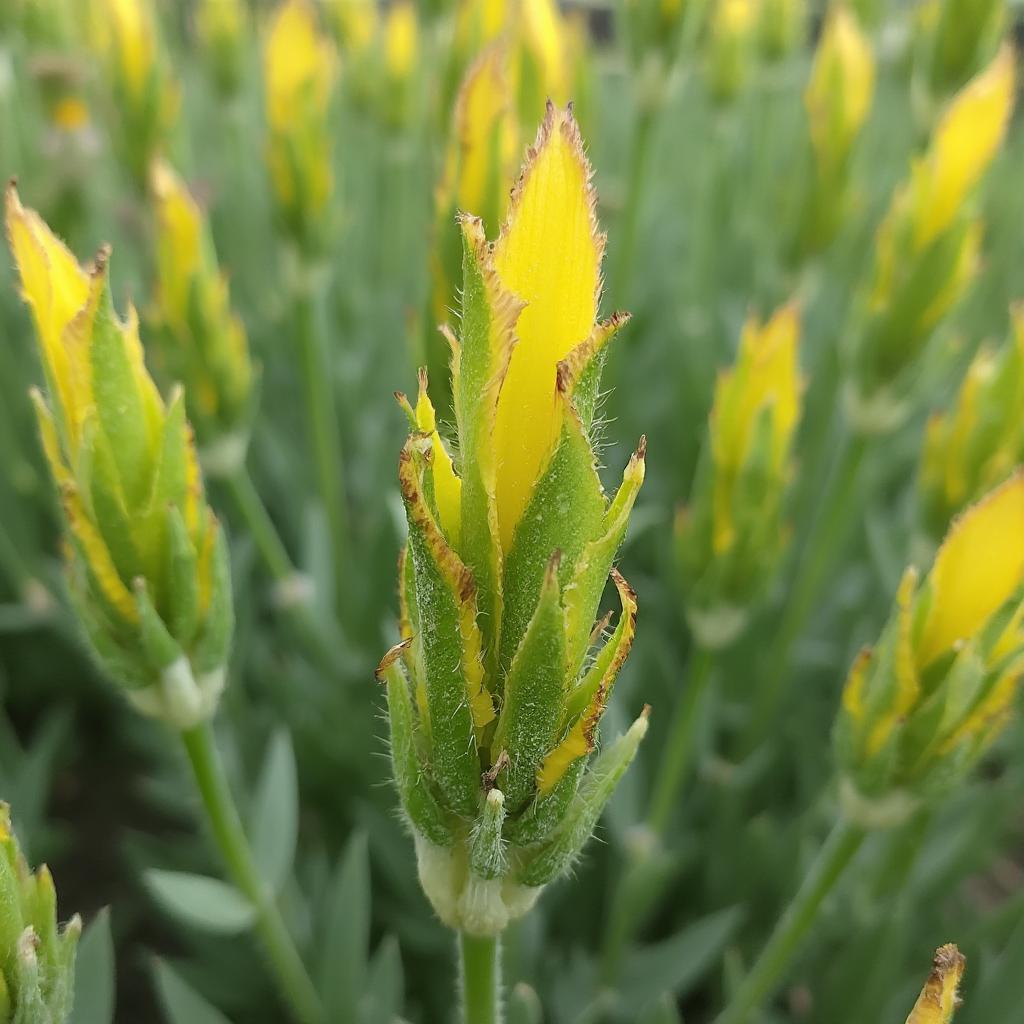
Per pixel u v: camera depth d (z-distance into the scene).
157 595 0.09
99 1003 0.11
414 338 0.12
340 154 0.34
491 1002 0.08
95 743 0.26
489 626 0.06
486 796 0.06
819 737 0.21
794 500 0.22
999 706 0.09
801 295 0.20
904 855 0.15
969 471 0.13
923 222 0.13
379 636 0.21
